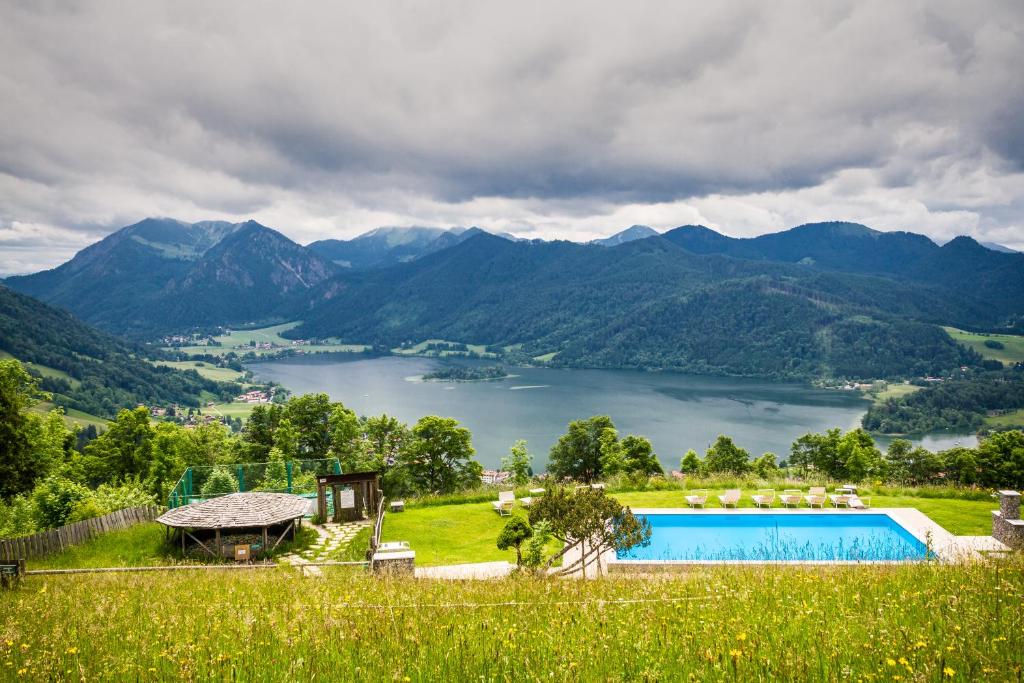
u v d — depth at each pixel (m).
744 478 36.34
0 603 11.55
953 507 28.05
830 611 9.17
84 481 53.28
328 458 50.97
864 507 27.98
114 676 7.08
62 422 55.72
